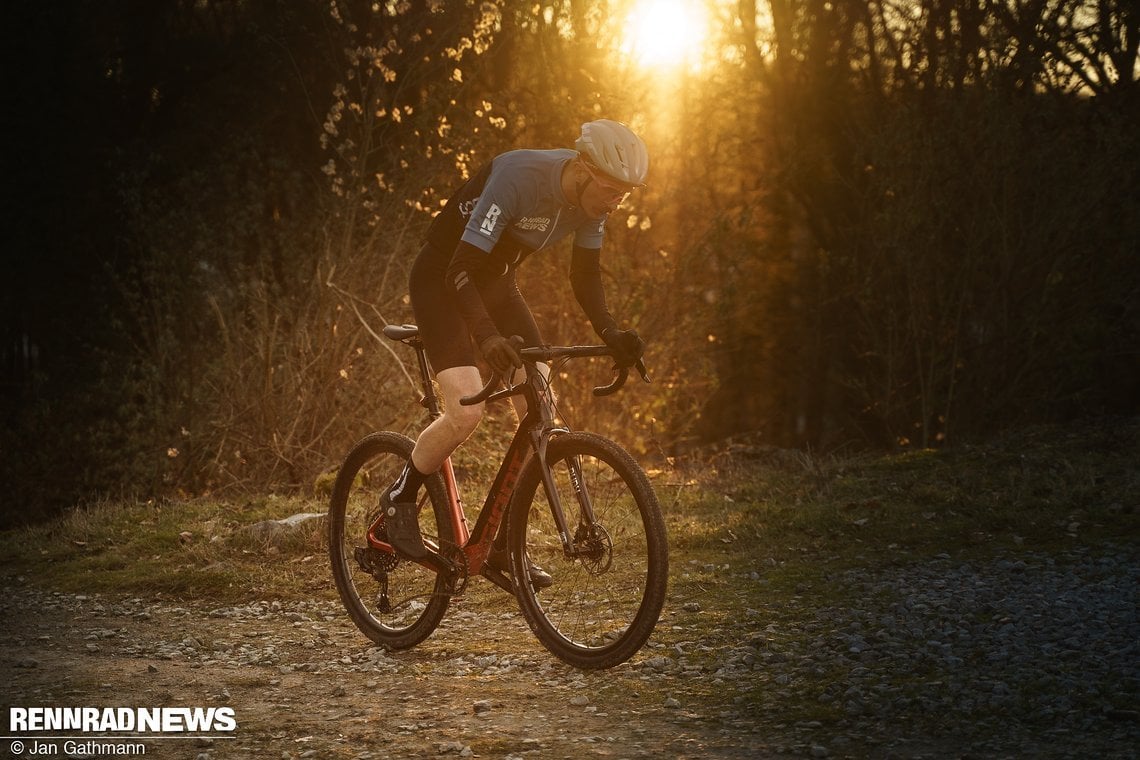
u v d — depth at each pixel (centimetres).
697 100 1839
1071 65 1513
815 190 2088
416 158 1421
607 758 409
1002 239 1438
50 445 1430
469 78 1459
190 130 1625
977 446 1095
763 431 2328
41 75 1571
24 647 604
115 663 564
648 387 1594
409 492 577
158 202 1524
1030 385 1483
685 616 610
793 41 2061
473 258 505
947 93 1550
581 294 559
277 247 1575
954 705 450
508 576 566
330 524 637
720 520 867
